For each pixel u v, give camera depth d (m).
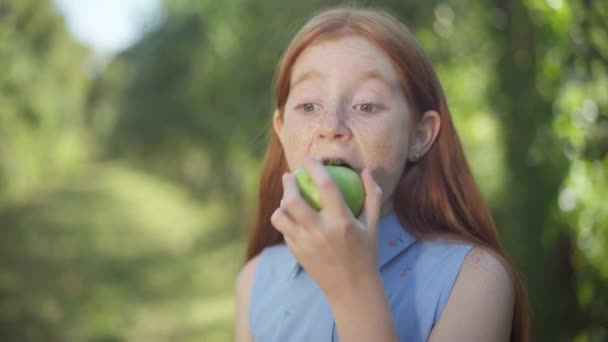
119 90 24.31
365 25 1.54
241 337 1.78
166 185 38.34
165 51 20.12
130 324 10.34
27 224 20.27
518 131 4.27
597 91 3.37
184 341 9.20
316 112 1.51
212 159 19.69
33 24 19.97
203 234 19.59
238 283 1.89
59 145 34.44
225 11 11.25
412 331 1.44
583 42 3.19
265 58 9.70
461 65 6.96
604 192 3.44
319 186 1.26
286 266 1.75
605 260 3.63
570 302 4.21
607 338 3.80
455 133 1.69
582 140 3.43
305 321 1.58
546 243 3.82
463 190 1.66
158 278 14.17
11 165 22.89
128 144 24.20
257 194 2.01
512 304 1.46
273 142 1.97
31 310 10.87
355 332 1.26
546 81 3.63
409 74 1.55
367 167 1.47
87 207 26.36
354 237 1.25
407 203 1.63
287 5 8.47
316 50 1.55
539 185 4.25
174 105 19.75
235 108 11.30
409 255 1.55
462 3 6.63
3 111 19.75
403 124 1.52
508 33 4.39
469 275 1.45
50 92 24.64
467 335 1.39
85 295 12.33
